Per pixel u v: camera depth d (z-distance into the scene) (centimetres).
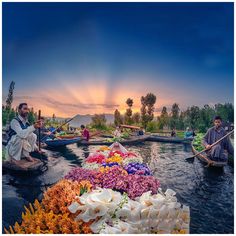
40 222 308
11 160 707
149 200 336
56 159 763
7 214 500
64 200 322
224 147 779
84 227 299
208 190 618
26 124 745
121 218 316
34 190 605
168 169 727
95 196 320
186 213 354
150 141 809
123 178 397
